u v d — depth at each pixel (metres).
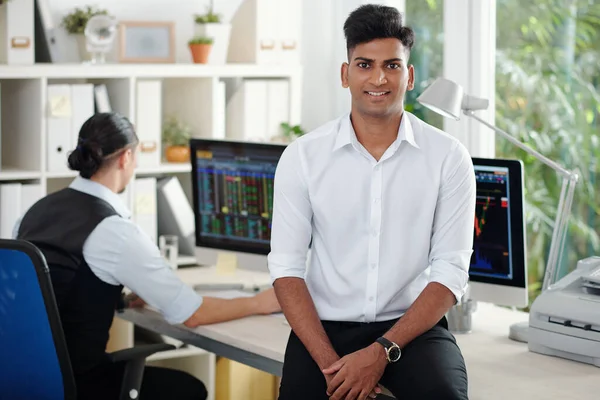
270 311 3.09
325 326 2.49
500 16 3.88
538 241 3.83
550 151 3.73
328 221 2.46
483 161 2.85
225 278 3.60
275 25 4.34
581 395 2.29
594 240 3.60
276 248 2.50
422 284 2.51
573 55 3.61
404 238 2.44
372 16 2.34
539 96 3.75
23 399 2.76
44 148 3.88
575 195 3.66
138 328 4.32
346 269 2.46
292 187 2.47
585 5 3.55
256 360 2.81
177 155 4.24
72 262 2.86
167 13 4.44
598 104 3.52
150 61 4.20
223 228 3.50
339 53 4.57
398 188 2.43
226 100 4.53
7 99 4.12
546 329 2.62
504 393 2.31
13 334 2.69
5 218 3.84
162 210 4.16
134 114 4.04
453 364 2.28
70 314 2.87
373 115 2.37
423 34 4.27
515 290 2.84
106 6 4.31
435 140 2.44
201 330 2.93
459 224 2.44
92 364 2.90
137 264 2.90
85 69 3.91
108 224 2.89
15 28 3.84
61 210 2.92
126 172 3.04
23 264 2.62
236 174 3.43
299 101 4.41
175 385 3.17
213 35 4.23
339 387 2.26
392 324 2.45
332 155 2.44
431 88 2.79
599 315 2.49
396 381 2.30
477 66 3.94
